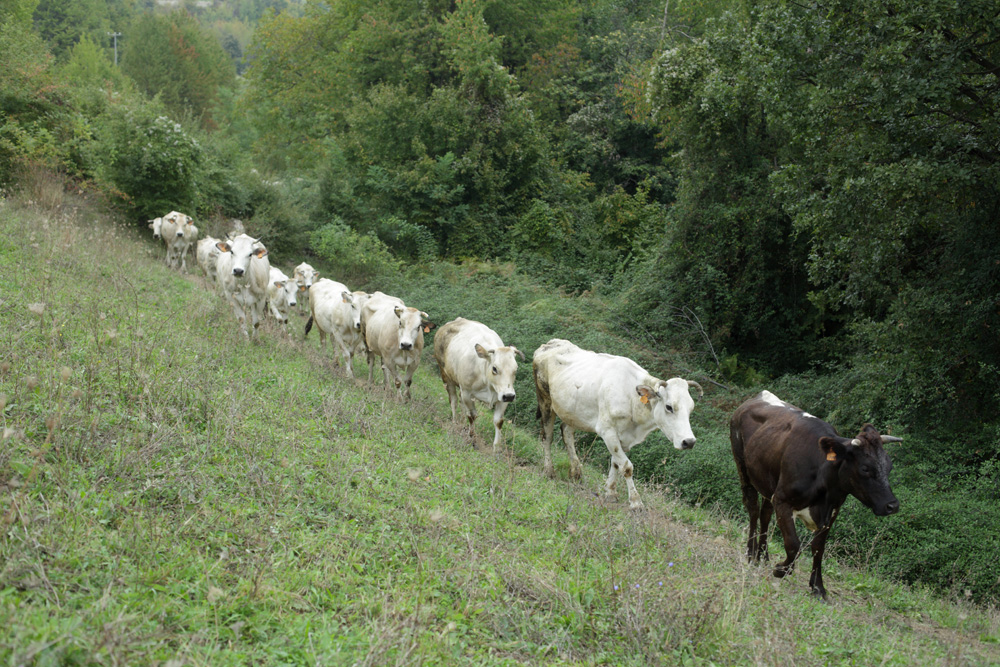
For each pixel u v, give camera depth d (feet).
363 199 85.61
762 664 15.66
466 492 24.43
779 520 22.82
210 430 22.95
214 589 13.56
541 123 103.96
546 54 110.32
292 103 121.49
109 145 68.18
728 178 63.41
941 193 37.55
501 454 32.65
